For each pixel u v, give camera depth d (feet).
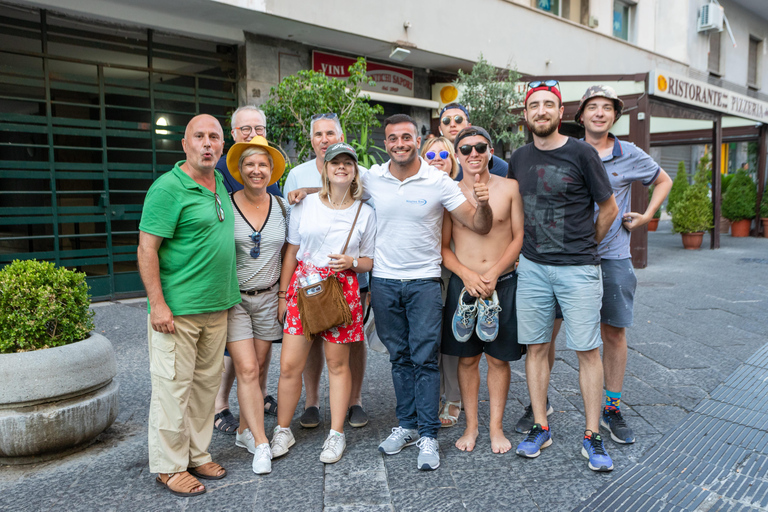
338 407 10.49
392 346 10.75
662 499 8.86
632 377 14.51
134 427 11.82
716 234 42.04
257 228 10.46
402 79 33.71
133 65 23.63
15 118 20.65
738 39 62.13
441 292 11.10
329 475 9.70
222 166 11.40
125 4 22.47
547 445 10.71
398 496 8.97
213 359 9.77
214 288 9.34
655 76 30.60
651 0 50.19
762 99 48.47
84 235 22.63
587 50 42.06
